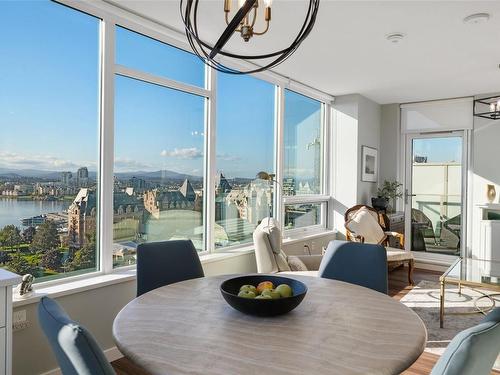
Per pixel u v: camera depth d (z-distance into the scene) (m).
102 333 2.52
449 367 0.88
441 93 5.25
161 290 1.80
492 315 0.99
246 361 1.08
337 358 1.10
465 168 5.46
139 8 2.72
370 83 4.74
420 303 3.83
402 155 5.98
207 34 3.15
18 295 2.12
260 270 3.23
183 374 1.01
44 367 2.20
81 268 2.59
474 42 3.30
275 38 3.22
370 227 4.75
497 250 4.92
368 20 2.87
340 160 5.50
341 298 1.70
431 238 5.77
